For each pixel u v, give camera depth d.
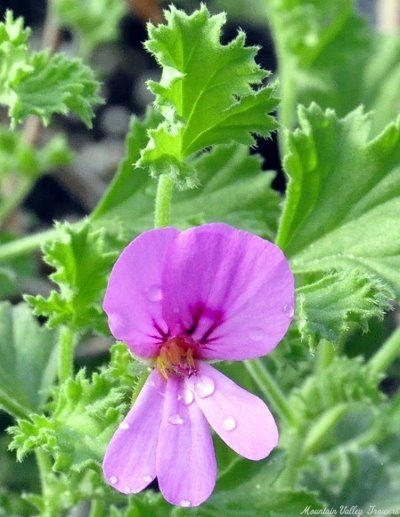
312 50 0.25
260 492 0.18
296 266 0.17
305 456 0.21
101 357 0.28
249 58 0.15
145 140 0.20
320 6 0.25
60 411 0.16
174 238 0.14
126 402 0.15
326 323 0.15
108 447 0.14
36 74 0.18
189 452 0.14
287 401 0.22
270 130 0.16
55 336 0.21
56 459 0.15
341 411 0.21
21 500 0.24
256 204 0.20
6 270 0.24
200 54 0.15
